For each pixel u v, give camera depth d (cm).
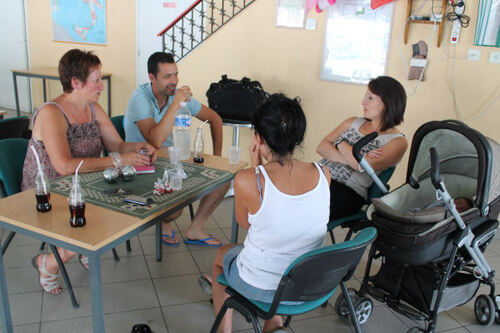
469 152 207
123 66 591
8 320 176
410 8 316
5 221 153
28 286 225
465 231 185
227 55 401
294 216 141
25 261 249
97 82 210
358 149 201
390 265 208
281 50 377
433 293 194
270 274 146
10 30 632
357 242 138
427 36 317
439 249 187
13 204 164
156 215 165
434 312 193
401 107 233
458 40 306
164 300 223
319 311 224
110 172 190
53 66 628
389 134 236
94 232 145
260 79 393
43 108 204
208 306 221
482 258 202
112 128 239
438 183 172
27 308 208
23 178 215
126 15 567
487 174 181
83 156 221
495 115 305
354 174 240
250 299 150
